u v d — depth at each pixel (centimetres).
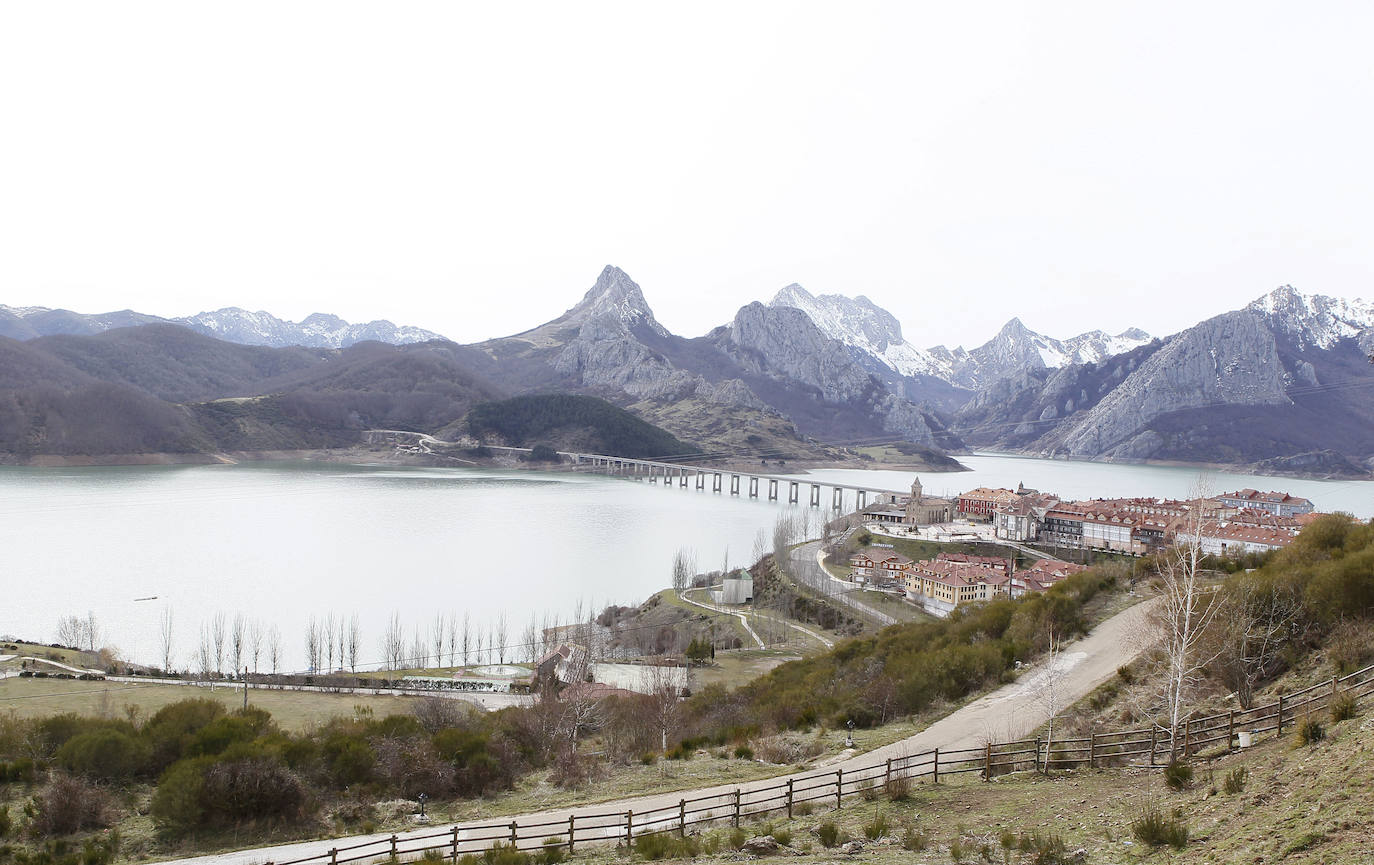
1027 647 6919
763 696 7494
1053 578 14975
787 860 3047
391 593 17512
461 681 10506
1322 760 2794
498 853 3431
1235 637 4559
